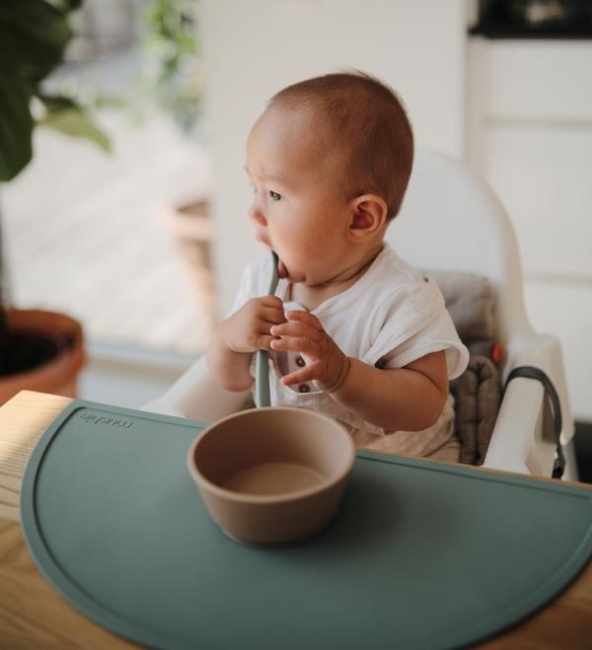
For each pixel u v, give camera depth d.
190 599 0.53
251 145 0.91
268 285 1.04
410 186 1.16
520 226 1.80
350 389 0.82
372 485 0.63
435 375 0.91
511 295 1.14
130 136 3.08
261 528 0.54
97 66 2.67
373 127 0.89
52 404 0.75
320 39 1.73
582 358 1.86
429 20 1.65
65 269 2.66
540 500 0.61
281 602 0.52
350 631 0.50
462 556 0.56
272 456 0.63
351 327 0.95
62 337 1.92
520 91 1.68
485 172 1.77
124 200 3.01
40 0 1.63
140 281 2.59
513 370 1.05
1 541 0.59
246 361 0.95
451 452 1.04
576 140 1.69
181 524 0.59
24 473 0.65
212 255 2.22
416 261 1.18
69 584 0.54
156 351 2.25
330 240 0.91
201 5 1.78
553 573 0.54
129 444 0.69
